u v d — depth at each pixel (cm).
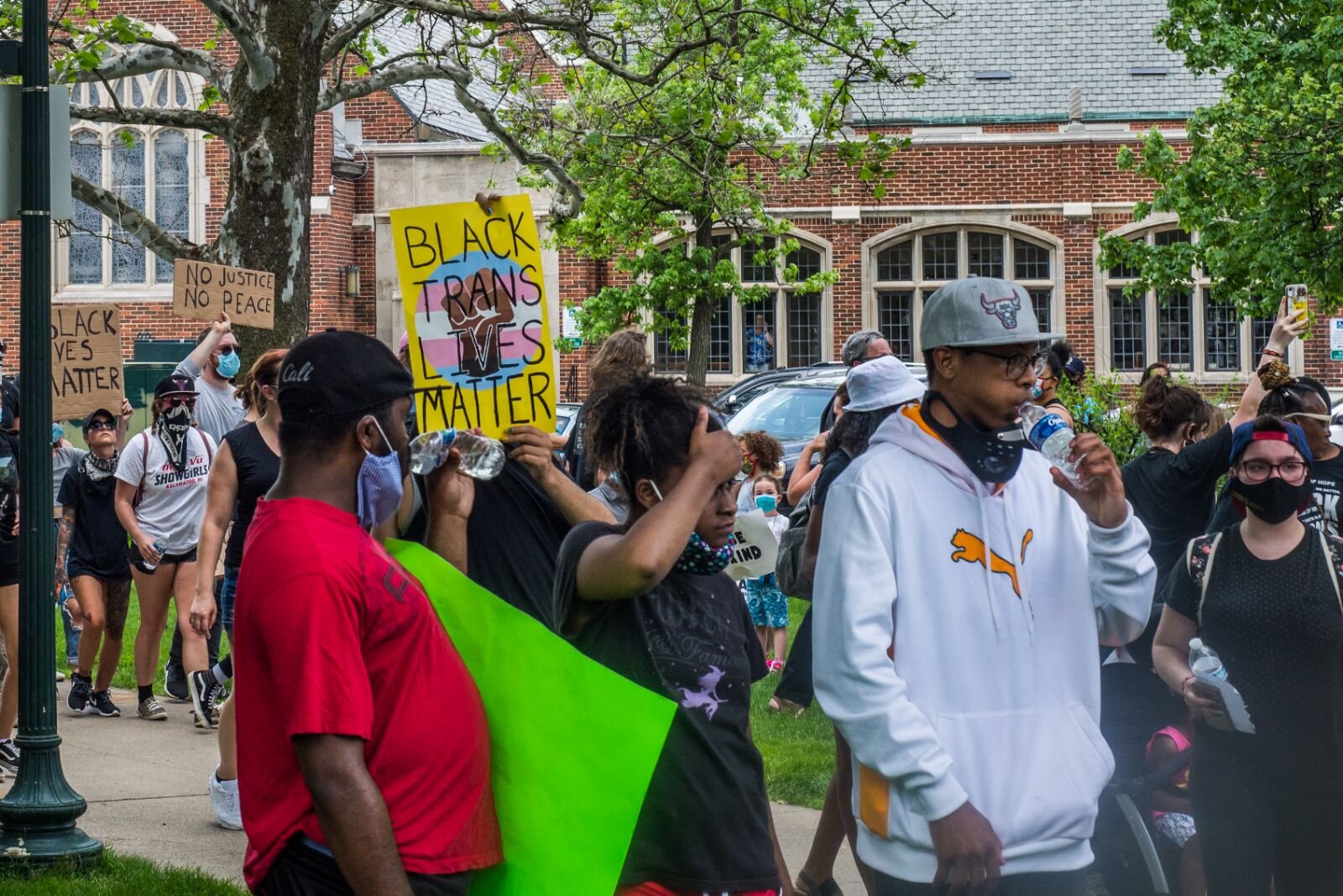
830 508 314
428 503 317
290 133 1047
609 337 492
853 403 475
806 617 477
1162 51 2914
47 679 534
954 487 312
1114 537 320
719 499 296
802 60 1978
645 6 1593
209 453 800
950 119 2833
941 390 317
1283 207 1753
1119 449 1164
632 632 296
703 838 291
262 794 247
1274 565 400
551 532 363
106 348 760
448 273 352
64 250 2936
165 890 500
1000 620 310
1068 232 2772
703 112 1374
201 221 2912
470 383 352
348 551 244
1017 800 305
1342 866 400
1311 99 1688
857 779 314
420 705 248
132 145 1359
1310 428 512
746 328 2798
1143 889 444
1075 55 2916
